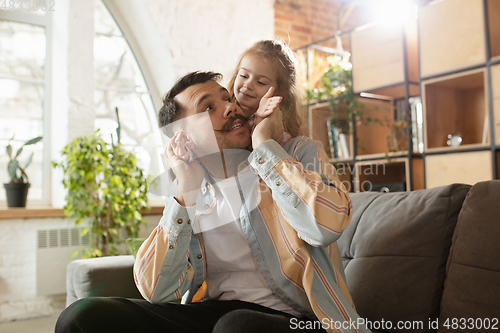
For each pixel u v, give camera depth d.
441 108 3.14
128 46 3.88
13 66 3.50
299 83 1.39
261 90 1.29
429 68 3.04
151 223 3.69
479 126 3.20
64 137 3.47
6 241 3.15
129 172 3.40
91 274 1.77
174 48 3.63
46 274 3.21
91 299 1.09
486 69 2.73
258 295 1.15
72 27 3.49
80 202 3.32
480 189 1.30
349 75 3.79
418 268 1.34
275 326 0.89
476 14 2.79
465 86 3.16
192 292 1.29
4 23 3.47
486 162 2.72
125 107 3.85
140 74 3.93
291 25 4.34
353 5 4.69
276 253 1.10
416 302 1.32
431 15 3.04
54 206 3.54
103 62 3.80
